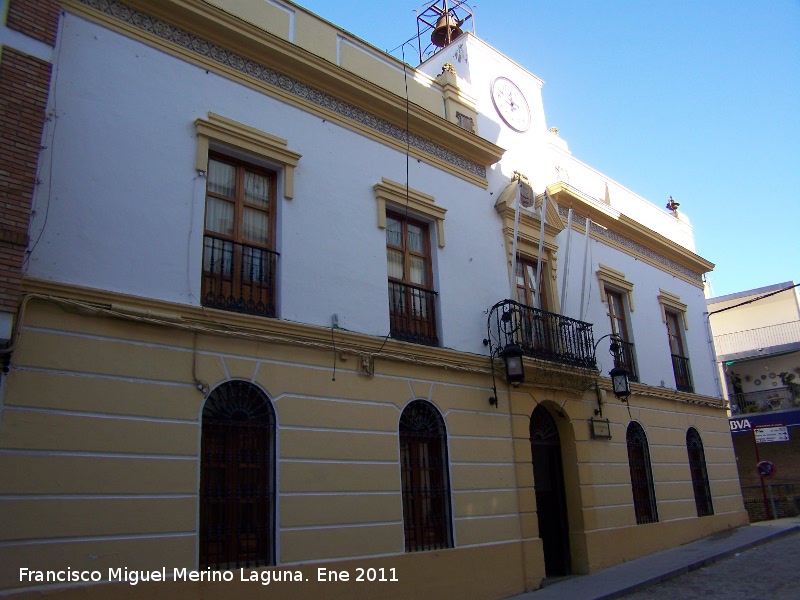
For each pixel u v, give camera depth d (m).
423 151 11.76
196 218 8.39
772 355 26.98
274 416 8.37
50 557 6.32
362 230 10.25
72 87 7.71
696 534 15.44
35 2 7.29
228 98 9.16
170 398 7.51
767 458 25.62
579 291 14.66
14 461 6.33
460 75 14.09
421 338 10.71
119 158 7.89
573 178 15.95
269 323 8.56
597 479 12.99
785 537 15.91
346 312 9.61
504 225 12.95
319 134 10.12
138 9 8.55
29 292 6.76
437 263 11.38
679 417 16.41
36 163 6.87
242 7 9.84
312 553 8.21
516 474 11.27
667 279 18.19
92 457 6.81
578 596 9.99
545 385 12.27
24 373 6.58
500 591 10.23
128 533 6.83
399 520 9.25
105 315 7.22
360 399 9.33
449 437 10.36
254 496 8.02
